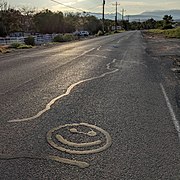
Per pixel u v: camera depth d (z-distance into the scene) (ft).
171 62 52.65
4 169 12.67
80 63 49.55
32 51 78.38
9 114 20.35
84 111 21.18
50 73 38.47
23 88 28.71
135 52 72.84
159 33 240.12
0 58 59.11
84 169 12.76
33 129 17.48
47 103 23.24
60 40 136.26
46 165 13.08
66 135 16.61
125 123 18.72
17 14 179.32
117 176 12.18
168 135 16.78
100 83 31.58
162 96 26.02
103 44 107.55
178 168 12.92
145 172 12.54
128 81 32.94
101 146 15.20
